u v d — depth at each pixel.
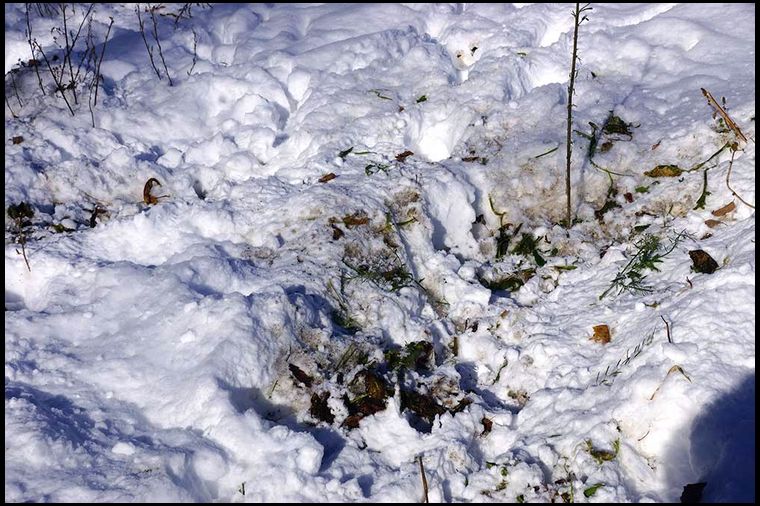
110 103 5.77
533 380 3.34
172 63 6.45
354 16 6.70
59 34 6.81
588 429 2.87
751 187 3.94
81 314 3.61
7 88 5.90
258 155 5.08
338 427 3.11
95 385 3.23
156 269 3.82
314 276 3.73
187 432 2.93
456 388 3.31
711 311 3.09
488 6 6.70
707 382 2.78
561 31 6.25
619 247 3.98
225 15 7.18
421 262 4.09
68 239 4.27
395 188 4.32
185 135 5.55
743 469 2.45
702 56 5.27
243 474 2.80
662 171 4.34
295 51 6.24
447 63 5.82
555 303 3.77
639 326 3.29
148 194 4.76
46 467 2.78
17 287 4.07
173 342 3.32
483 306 3.82
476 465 2.93
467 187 4.43
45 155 5.05
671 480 2.67
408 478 2.80
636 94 5.06
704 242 3.74
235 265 3.82
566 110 4.96
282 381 3.22
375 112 5.21
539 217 4.40
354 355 3.38
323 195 4.23
